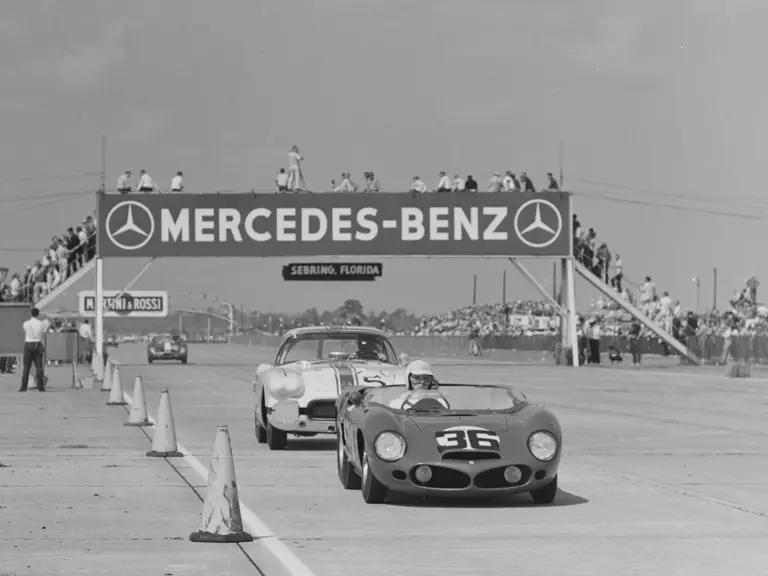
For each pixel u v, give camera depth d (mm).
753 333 57875
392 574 9352
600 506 12906
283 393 18438
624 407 29328
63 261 59438
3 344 40344
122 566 9609
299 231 58156
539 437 12852
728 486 14570
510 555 10133
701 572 9414
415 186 58219
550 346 73500
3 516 12148
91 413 26781
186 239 58188
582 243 60281
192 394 34719
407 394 14203
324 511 12562
